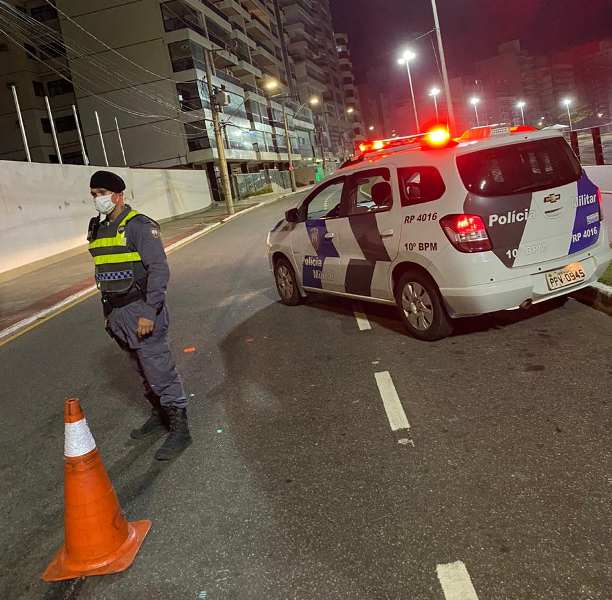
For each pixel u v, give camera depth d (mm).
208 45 49625
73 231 21234
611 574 2289
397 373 4762
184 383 5336
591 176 16406
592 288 5590
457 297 4840
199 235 22500
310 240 6766
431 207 4953
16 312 10828
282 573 2572
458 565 2455
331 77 108312
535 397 3939
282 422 4176
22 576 2865
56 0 48188
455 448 3438
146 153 48531
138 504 3344
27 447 4500
